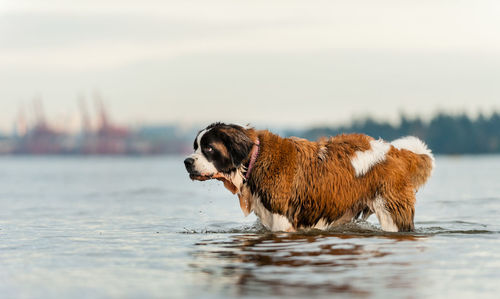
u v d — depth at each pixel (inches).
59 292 272.8
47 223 559.5
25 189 1211.2
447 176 1670.8
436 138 6225.4
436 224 533.3
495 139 6259.8
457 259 339.9
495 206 724.7
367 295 261.4
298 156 447.5
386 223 448.8
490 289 271.7
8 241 432.8
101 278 299.4
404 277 294.0
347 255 353.1
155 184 1403.8
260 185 447.5
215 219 582.6
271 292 266.8
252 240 416.5
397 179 446.6
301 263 330.0
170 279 294.8
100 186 1321.4
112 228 512.4
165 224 540.7
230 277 296.7
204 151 450.3
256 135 455.5
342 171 447.2
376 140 466.9
